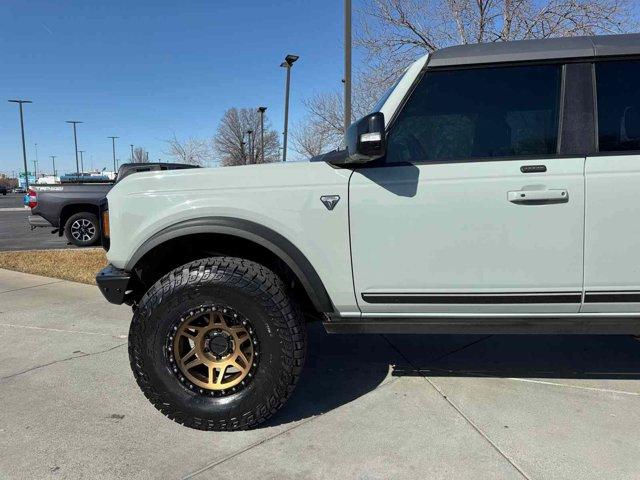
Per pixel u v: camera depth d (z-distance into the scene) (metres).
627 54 2.66
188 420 2.83
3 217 21.38
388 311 2.84
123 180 2.96
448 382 3.46
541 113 2.71
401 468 2.50
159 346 2.79
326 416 3.02
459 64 2.74
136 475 2.47
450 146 2.76
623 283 2.64
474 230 2.66
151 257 3.01
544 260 2.65
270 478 2.44
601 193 2.58
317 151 20.92
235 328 2.81
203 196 2.82
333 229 2.75
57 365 3.81
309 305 3.16
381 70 11.37
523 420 2.93
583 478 2.40
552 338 4.25
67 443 2.74
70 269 7.37
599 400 3.16
